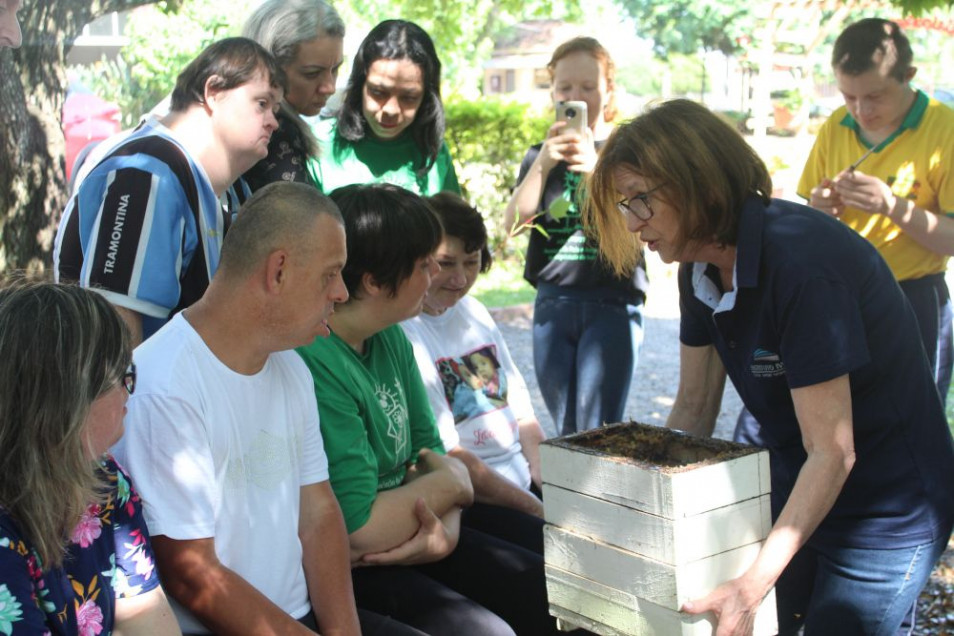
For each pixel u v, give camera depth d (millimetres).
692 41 24500
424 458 2820
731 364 2490
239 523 2150
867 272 2279
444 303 3191
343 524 2383
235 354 2137
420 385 2898
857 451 2387
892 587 2406
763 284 2252
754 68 19281
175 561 2029
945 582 3945
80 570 1758
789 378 2238
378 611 2566
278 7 3221
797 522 2164
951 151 4062
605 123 4375
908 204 3941
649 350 8383
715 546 2123
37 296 1663
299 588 2291
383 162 3820
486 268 3396
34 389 1610
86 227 2473
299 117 3229
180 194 2521
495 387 3285
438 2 13352
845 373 2184
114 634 1863
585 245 4012
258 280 2076
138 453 2023
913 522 2389
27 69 3633
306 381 2326
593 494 2217
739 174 2240
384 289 2559
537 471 3363
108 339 1695
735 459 2135
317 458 2357
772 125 19172
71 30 3807
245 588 2068
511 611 2723
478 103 10852
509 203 4297
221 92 2611
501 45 32750
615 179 2301
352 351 2646
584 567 2266
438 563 2816
